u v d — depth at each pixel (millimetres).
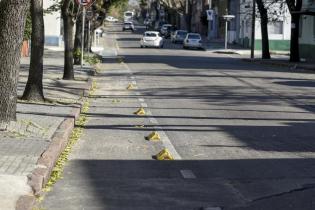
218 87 22859
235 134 12602
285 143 11547
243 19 65188
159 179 8656
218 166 9523
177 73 29531
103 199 7551
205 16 89750
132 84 24125
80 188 8086
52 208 7121
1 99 11047
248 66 35906
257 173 9023
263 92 21172
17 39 10961
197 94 20531
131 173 9031
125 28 111562
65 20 23422
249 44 61781
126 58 42906
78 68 29797
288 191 7969
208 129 13273
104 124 14000
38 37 16281
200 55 49531
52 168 8961
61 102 16781
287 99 19109
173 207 7223
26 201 6918
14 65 11070
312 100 18875
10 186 7445
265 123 14156
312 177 8758
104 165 9594
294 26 39000
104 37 84562
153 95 20312
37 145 9969
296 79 26672
